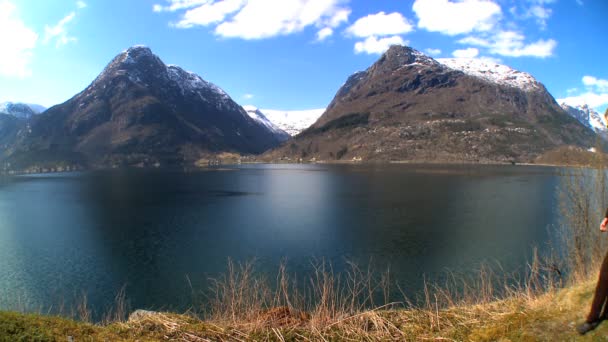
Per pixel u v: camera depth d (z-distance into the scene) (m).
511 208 55.72
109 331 5.55
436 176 118.00
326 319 6.49
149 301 24.23
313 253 33.66
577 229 10.28
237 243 37.72
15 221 51.41
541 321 5.04
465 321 5.98
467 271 27.80
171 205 64.62
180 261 32.34
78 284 27.64
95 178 137.75
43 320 5.14
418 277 26.95
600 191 10.05
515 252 32.50
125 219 51.94
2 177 156.00
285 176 133.50
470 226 43.56
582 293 5.21
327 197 72.50
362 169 166.25
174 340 5.61
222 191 86.31
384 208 57.78
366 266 29.73
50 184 113.56
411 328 6.03
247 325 6.30
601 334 4.28
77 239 40.84
